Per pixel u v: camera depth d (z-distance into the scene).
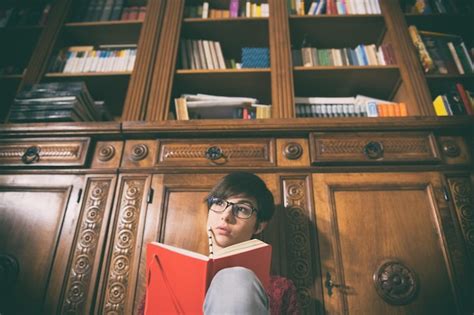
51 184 1.27
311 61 1.71
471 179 1.23
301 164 1.28
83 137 1.34
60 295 1.08
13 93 1.86
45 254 1.15
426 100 1.47
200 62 1.74
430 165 1.26
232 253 0.62
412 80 1.53
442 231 1.13
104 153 1.33
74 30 1.88
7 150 1.33
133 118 1.44
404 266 1.08
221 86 1.75
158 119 1.44
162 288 0.66
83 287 1.09
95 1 1.98
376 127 1.29
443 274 1.08
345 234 1.14
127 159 1.32
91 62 1.77
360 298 1.05
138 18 1.90
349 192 1.22
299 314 0.88
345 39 1.89
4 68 1.93
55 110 1.40
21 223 1.20
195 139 1.34
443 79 1.58
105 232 1.17
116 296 1.08
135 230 1.18
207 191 1.24
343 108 1.61
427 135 1.30
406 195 1.21
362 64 1.71
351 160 1.25
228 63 1.83
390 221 1.16
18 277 1.11
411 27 1.71
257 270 0.65
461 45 1.70
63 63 1.76
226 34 1.86
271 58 1.60
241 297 0.46
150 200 1.22
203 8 1.89
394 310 1.03
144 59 1.62
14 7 2.07
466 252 1.11
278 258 1.11
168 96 1.52
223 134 1.33
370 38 1.87
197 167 1.28
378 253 1.11
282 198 1.22
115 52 1.82
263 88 1.77
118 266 1.12
